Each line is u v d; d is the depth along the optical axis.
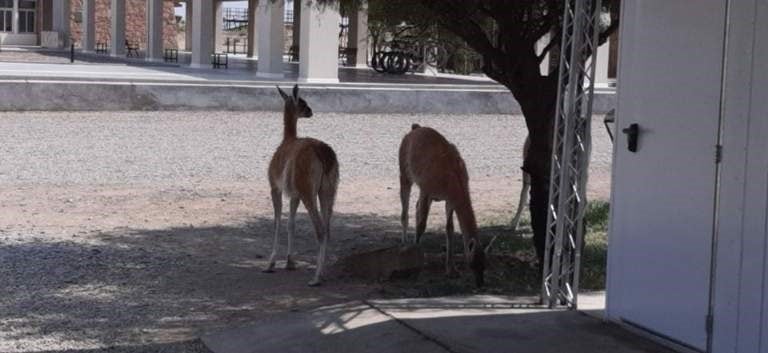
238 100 24.66
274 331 7.14
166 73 28.75
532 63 9.22
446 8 9.34
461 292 8.30
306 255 10.16
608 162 19.25
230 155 17.62
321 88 25.20
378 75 32.75
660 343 6.53
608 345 6.51
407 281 8.81
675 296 6.38
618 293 6.96
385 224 12.15
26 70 27.36
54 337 7.12
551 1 9.01
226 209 12.76
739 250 5.86
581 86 7.49
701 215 6.14
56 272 9.09
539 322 7.08
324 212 8.74
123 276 9.01
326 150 8.66
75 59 36.78
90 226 11.35
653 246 6.59
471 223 8.26
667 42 6.45
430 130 9.14
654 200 6.57
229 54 49.53
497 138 21.84
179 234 11.05
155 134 19.89
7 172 15.00
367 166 17.06
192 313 7.78
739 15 5.84
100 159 16.58
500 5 9.12
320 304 7.95
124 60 37.62
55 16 47.62
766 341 5.66
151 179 14.96
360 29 37.88
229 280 8.89
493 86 28.48
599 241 10.93
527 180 11.38
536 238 9.20
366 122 23.61
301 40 26.80
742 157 5.83
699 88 6.16
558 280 7.59
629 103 6.84
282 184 8.89
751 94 5.76
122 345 6.96
